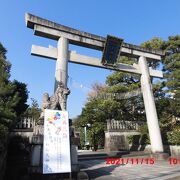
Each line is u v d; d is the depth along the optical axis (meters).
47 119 8.52
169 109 20.89
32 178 8.91
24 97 14.60
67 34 14.51
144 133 20.81
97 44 15.70
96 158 16.06
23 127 18.09
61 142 8.38
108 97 23.67
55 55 13.79
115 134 22.77
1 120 7.93
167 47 22.44
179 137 17.06
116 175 10.18
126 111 24.17
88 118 25.75
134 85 22.05
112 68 16.41
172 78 20.62
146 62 18.28
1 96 9.14
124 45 17.31
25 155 13.64
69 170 8.10
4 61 11.08
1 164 8.62
